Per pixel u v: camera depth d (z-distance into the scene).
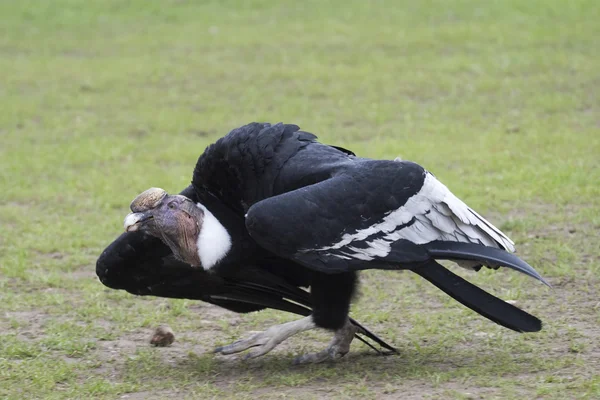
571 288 10.62
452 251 8.11
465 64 23.38
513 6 29.80
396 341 9.34
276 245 7.93
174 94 22.31
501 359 8.50
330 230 7.97
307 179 8.32
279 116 20.08
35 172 16.84
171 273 9.00
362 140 18.03
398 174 8.23
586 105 19.70
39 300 10.96
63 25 30.06
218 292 9.09
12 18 30.86
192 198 8.86
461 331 9.47
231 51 26.19
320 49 25.91
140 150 18.11
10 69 25.08
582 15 28.09
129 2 32.59
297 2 32.31
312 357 8.71
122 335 9.93
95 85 23.30
